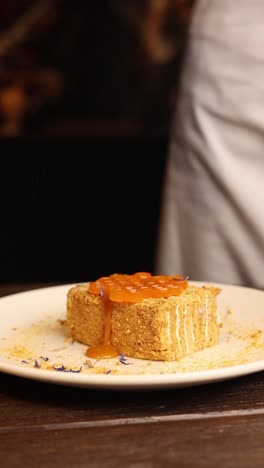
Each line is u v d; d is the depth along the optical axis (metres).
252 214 1.24
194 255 1.30
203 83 1.26
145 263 2.13
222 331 0.81
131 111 2.96
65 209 2.10
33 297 0.87
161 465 0.57
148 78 2.93
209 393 0.67
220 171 1.24
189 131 1.28
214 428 0.62
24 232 2.09
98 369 0.72
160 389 0.66
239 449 0.59
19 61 2.83
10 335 0.80
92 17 2.91
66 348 0.77
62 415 0.64
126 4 2.91
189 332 0.76
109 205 2.11
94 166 2.10
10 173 2.07
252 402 0.66
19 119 2.62
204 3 1.30
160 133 2.18
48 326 0.82
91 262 2.12
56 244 2.11
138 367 0.73
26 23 2.85
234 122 1.24
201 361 0.74
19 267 2.09
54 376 0.65
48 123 2.80
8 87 2.66
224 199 1.26
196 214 1.28
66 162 2.08
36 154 2.06
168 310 0.74
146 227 2.12
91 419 0.63
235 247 1.26
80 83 2.94
